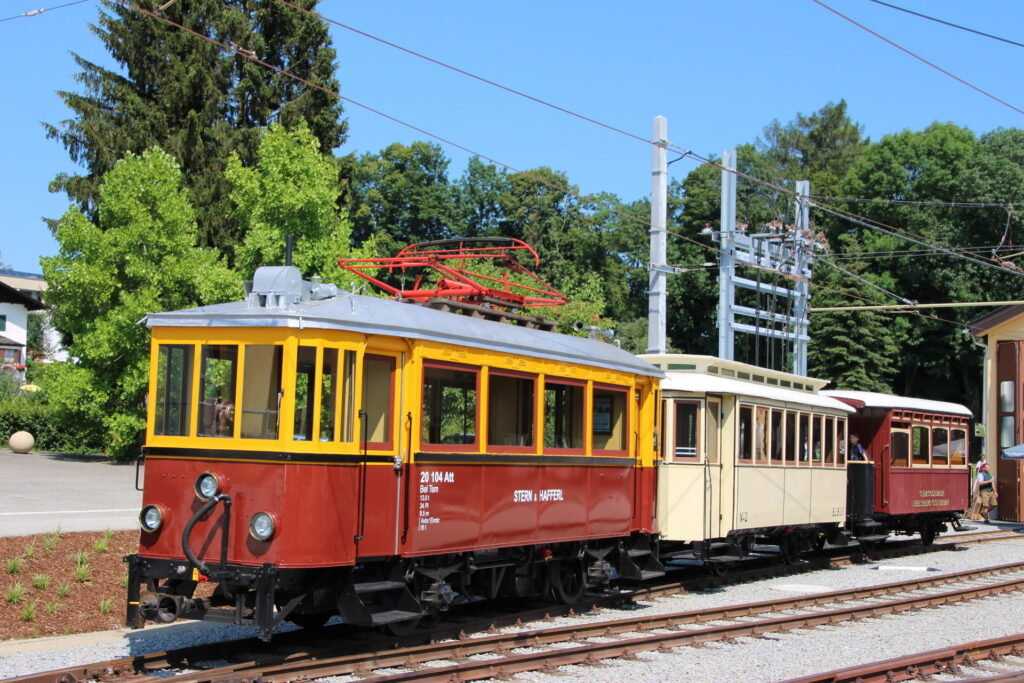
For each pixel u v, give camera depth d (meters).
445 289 12.40
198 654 9.04
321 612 10.49
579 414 12.45
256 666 8.52
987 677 9.55
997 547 23.95
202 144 37.84
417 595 9.98
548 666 9.47
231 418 8.87
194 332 9.14
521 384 11.39
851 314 48.22
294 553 8.52
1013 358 29.95
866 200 49.72
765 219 57.44
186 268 29.55
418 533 9.68
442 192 58.69
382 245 56.28
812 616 12.55
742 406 16.12
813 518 18.62
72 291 29.28
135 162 29.83
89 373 29.66
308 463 8.66
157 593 8.86
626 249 58.56
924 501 22.48
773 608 13.55
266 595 8.37
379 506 9.31
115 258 29.52
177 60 38.28
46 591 12.06
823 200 57.59
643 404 14.00
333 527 8.78
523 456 11.32
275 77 41.97
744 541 16.86
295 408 8.69
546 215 58.69
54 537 13.93
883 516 21.75
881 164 53.84
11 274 85.75
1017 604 14.93
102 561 13.45
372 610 9.55
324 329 8.88
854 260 51.03
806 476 18.39
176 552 8.88
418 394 9.73
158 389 9.23
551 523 11.80
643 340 51.97
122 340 29.05
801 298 27.55
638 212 59.97
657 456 14.30
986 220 50.69
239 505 8.68
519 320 12.73
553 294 13.89
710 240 58.09
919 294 52.41
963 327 49.97
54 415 35.00
